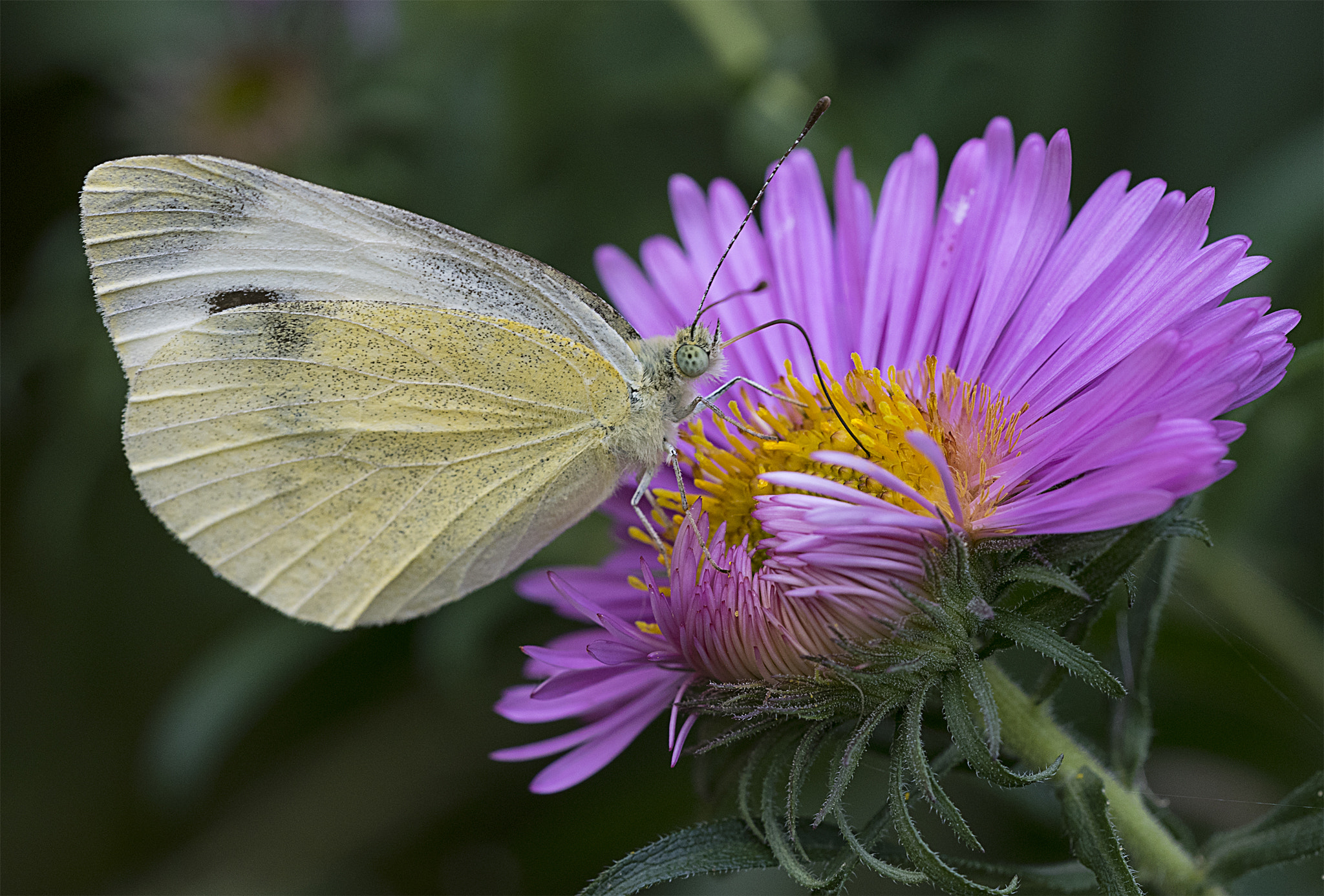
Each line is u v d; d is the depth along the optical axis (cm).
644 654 18
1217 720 20
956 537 17
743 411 19
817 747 17
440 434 19
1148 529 17
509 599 20
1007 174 18
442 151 21
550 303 18
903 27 21
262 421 19
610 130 21
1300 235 20
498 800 21
